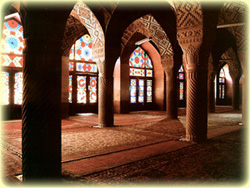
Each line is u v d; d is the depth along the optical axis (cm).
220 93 1789
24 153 254
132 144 455
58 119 264
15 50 834
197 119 477
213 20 471
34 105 249
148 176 285
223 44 1107
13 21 824
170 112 879
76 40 959
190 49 468
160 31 828
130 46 1073
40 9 242
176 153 393
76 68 1016
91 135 545
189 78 479
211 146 443
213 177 282
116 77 1085
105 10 623
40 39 246
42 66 249
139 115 1010
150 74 1273
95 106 1087
